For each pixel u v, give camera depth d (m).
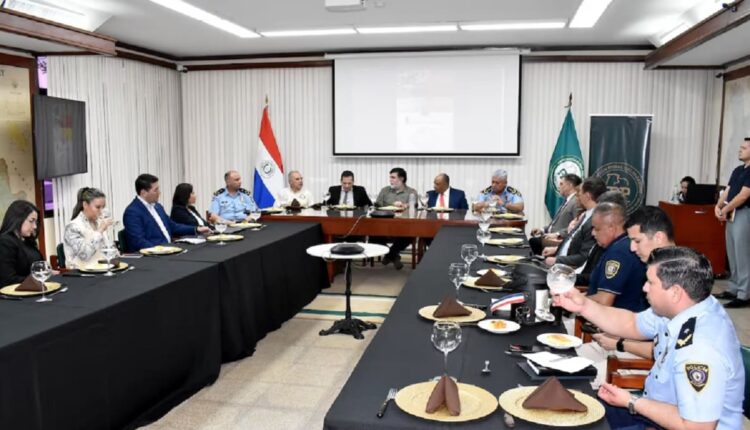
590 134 6.92
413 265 6.55
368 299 5.29
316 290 5.34
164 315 2.89
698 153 7.09
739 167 5.16
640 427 1.82
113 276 3.06
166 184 7.79
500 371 1.76
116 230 6.77
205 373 3.29
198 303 3.22
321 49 7.52
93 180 6.49
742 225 5.03
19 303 2.52
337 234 5.48
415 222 5.39
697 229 6.11
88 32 5.10
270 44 7.15
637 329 2.02
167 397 2.99
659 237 2.19
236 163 8.08
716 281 6.00
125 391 2.61
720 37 5.10
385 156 7.66
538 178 7.41
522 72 7.31
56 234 5.98
